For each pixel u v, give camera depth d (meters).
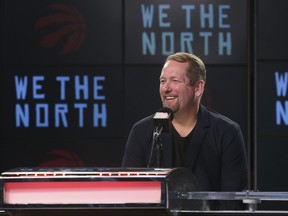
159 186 3.44
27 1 10.44
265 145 10.23
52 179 3.52
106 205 3.47
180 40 10.37
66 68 10.42
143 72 10.41
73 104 10.41
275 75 10.27
